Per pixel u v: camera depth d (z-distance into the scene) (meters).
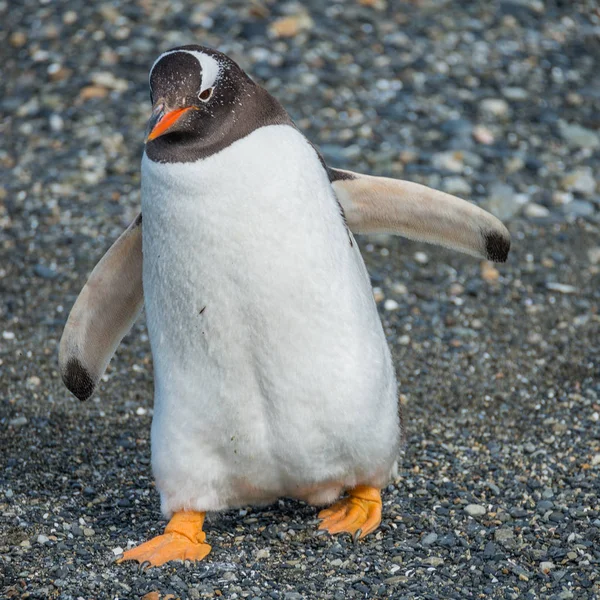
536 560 12.53
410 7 32.00
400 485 14.62
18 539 12.84
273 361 11.77
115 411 17.31
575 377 18.45
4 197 24.25
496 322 20.39
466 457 15.66
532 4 32.53
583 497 14.13
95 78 28.41
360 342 12.13
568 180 24.95
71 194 24.41
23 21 31.20
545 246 22.83
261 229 11.27
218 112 11.20
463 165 25.34
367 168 25.14
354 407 12.12
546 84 28.97
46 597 11.53
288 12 31.03
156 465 12.52
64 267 21.94
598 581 12.01
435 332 20.05
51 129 26.77
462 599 11.68
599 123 27.33
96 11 31.20
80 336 13.34
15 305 20.62
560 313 20.69
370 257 22.52
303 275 11.50
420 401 17.73
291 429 12.06
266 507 13.97
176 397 12.16
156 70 11.41
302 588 11.88
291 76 28.45
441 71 29.19
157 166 11.33
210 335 11.72
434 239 13.78
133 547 12.77
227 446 12.23
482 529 13.31
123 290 13.31
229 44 29.56
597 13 32.66
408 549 12.77
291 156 11.47
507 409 17.45
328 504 13.69
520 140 26.48
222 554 12.61
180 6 31.31
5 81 28.83
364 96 27.98
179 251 11.45
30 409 17.12
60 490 14.59
